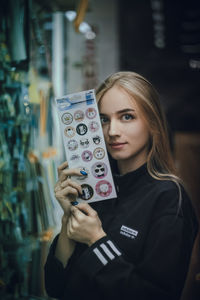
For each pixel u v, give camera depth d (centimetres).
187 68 622
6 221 140
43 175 178
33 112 171
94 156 94
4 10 144
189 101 727
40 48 187
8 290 138
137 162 100
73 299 84
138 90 93
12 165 146
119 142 93
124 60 346
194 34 461
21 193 152
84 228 88
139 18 416
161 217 86
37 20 181
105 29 298
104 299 81
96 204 104
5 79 142
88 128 94
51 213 179
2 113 140
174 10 397
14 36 147
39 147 177
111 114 94
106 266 83
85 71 269
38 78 182
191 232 88
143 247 87
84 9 224
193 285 274
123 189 100
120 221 92
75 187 92
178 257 81
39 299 152
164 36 471
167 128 101
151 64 600
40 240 164
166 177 94
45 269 102
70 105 95
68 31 242
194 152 474
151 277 79
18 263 146
